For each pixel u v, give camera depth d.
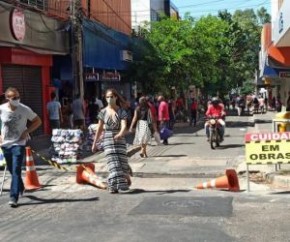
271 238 7.22
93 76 28.11
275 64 25.12
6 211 9.34
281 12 20.41
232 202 9.48
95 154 17.98
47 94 24.73
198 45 34.91
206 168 14.45
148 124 17.53
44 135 24.16
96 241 7.23
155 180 12.76
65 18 24.97
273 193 10.43
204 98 67.06
